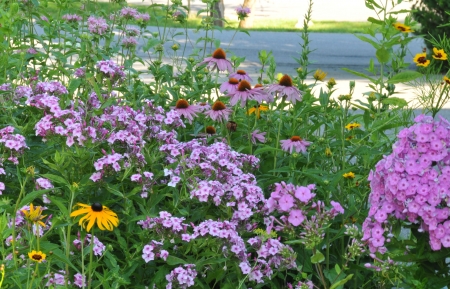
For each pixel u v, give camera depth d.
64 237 1.74
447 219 1.77
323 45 8.59
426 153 1.75
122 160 1.99
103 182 1.96
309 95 2.61
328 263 2.05
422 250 1.80
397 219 1.80
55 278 1.75
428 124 1.76
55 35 2.92
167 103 2.69
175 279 1.86
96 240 1.82
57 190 1.98
